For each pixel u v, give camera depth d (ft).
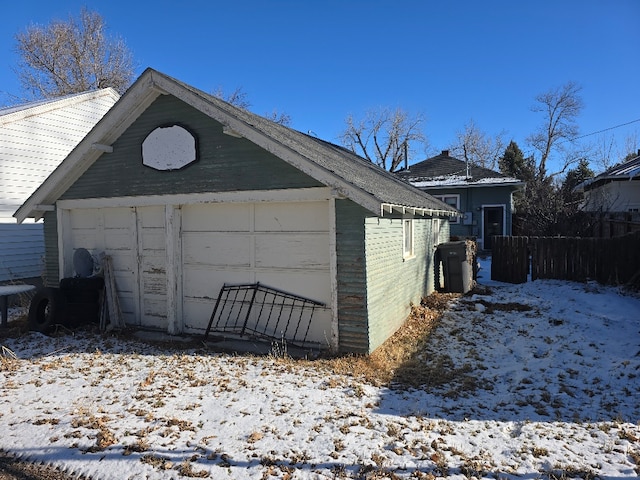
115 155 27.09
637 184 61.72
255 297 24.44
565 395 17.17
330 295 22.26
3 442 13.07
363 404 15.93
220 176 23.98
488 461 12.12
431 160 87.25
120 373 19.34
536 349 22.97
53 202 29.63
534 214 68.85
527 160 124.26
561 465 11.86
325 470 11.53
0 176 38.68
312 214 22.82
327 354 21.80
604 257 38.99
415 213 28.32
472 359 21.81
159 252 27.27
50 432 13.56
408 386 18.02
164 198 25.73
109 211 28.71
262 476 11.23
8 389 17.48
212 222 25.43
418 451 12.55
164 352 22.80
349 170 27.35
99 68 106.83
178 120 24.95
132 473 11.36
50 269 30.50
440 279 41.91
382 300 23.80
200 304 25.99
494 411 15.74
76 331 27.07
